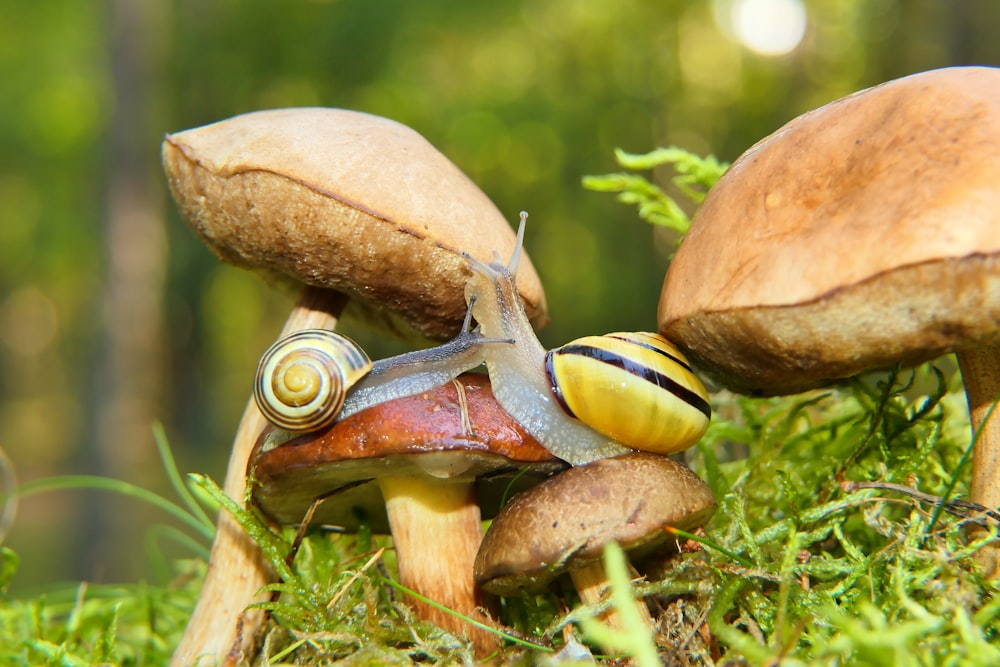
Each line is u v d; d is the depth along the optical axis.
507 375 0.29
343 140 0.29
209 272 1.70
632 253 1.63
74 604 0.35
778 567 0.28
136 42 1.16
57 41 1.66
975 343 0.26
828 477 0.31
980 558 0.28
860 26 1.55
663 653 0.28
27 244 1.95
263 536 0.29
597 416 0.28
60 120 1.68
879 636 0.26
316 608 0.29
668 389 0.28
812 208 0.27
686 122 1.70
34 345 3.00
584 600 0.28
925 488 0.30
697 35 1.69
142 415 1.13
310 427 0.28
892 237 0.26
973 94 0.27
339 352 0.28
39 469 1.96
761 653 0.26
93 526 1.04
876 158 0.27
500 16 1.38
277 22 1.38
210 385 1.90
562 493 0.28
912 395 0.37
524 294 0.30
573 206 1.59
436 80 1.46
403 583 0.29
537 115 1.48
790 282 0.26
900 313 0.26
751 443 0.33
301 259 0.29
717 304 0.27
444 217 0.29
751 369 0.28
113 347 1.12
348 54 1.34
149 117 1.17
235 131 0.29
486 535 0.28
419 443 0.28
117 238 1.14
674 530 0.28
